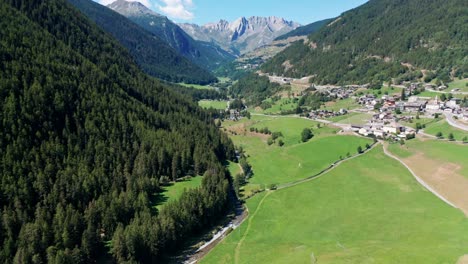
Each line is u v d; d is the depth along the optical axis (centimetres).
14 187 15162
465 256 13238
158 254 15325
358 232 16788
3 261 12719
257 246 16462
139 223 15750
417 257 13462
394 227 16688
